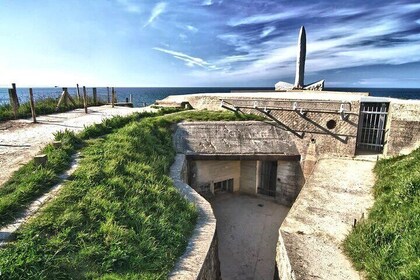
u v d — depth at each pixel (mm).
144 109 15727
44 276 3697
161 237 5359
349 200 7688
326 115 11727
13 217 4551
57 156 6660
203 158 11758
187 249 5355
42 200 5094
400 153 10375
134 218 5488
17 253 3836
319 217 6820
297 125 12383
